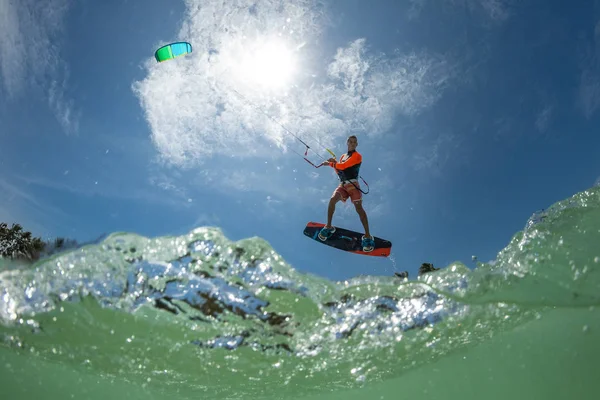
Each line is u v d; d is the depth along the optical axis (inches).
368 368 97.4
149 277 102.7
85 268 102.8
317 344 101.7
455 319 98.9
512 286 99.7
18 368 92.1
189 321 102.0
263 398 94.9
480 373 87.6
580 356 82.5
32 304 100.1
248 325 102.5
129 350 99.6
